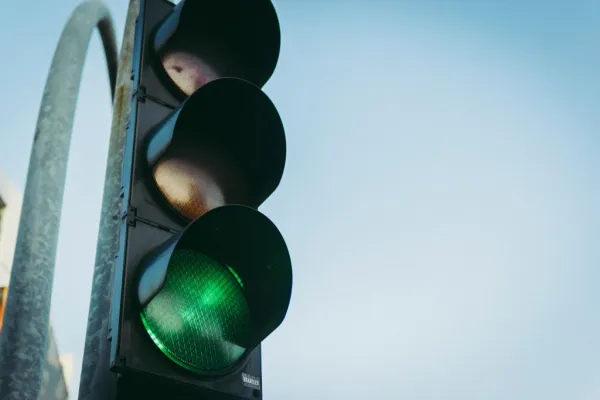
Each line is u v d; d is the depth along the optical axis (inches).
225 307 103.7
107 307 96.1
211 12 128.0
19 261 94.0
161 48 121.2
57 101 108.0
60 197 101.1
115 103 119.3
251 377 102.7
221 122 118.6
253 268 109.4
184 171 112.7
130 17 128.0
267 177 121.8
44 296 93.0
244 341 104.0
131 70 121.8
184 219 107.0
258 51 135.0
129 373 90.6
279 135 121.4
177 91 119.4
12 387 85.2
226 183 118.0
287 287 106.8
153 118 114.6
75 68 113.3
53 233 98.0
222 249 108.3
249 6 131.0
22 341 88.5
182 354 96.0
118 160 111.0
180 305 98.9
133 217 102.6
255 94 117.3
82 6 123.6
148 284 92.7
